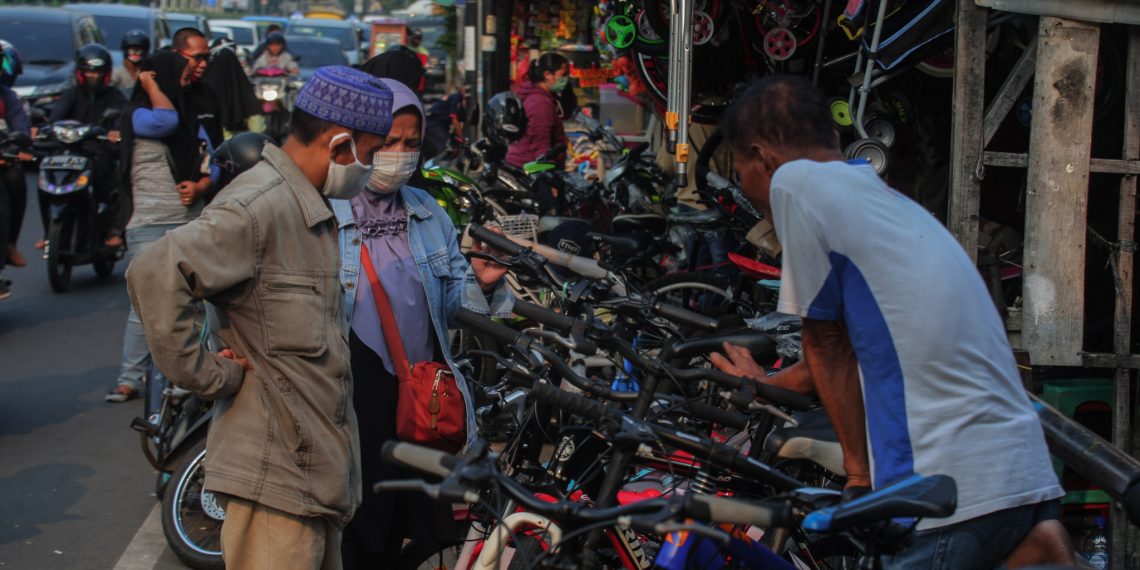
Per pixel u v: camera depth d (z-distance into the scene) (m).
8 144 8.53
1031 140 4.33
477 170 9.38
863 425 2.76
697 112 6.98
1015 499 2.57
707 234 7.02
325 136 2.99
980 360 2.60
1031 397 3.23
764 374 3.25
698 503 2.12
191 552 4.51
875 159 5.27
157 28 20.48
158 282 2.76
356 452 3.11
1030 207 4.34
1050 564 2.62
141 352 6.86
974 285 2.66
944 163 6.24
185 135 6.70
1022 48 5.14
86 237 9.70
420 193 3.82
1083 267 4.34
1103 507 4.57
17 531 4.91
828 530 2.25
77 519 5.07
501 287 4.03
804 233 2.65
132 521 5.07
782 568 2.86
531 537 2.96
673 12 5.71
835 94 6.59
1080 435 3.03
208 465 2.96
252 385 2.95
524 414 3.49
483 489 2.37
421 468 2.30
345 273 3.53
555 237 6.91
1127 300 4.38
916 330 2.57
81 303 9.38
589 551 2.54
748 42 6.73
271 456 2.93
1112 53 4.62
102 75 9.99
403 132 3.55
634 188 8.30
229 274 2.83
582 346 3.09
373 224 3.64
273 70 17.11
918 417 2.57
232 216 2.86
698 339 3.35
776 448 3.11
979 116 4.36
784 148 2.79
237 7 61.72
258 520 2.97
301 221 2.98
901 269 2.59
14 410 6.61
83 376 7.33
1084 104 4.30
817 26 6.31
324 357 2.99
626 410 3.17
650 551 3.12
